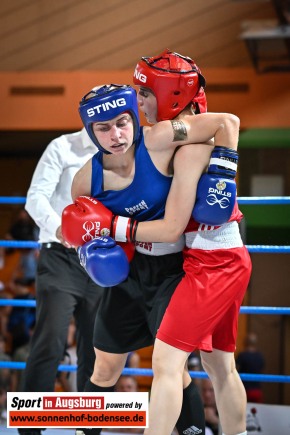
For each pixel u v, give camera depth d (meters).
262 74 8.50
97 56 9.09
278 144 9.03
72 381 5.39
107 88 2.59
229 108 8.56
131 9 9.08
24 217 8.47
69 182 3.61
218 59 8.92
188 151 2.66
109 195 2.76
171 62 2.77
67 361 5.44
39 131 8.99
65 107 8.79
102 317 2.95
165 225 2.65
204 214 2.64
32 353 3.44
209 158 2.68
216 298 2.68
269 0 7.68
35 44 9.19
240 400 2.94
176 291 2.72
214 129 2.67
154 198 2.73
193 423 3.00
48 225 3.42
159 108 2.80
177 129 2.66
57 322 3.44
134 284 2.89
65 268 3.50
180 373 2.65
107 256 2.64
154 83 2.76
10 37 9.22
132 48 9.06
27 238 8.33
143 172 2.70
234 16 8.90
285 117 8.45
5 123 8.88
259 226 8.97
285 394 8.60
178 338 2.65
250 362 7.28
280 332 9.08
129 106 2.59
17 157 10.38
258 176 9.35
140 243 2.83
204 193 2.63
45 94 8.84
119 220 2.70
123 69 9.05
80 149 3.63
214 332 2.88
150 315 2.85
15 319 7.20
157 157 2.69
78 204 2.73
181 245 2.83
